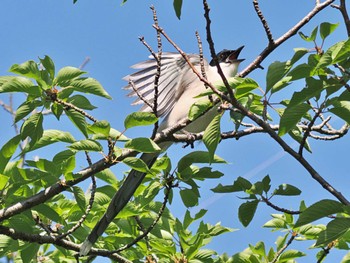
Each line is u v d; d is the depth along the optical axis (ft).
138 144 30.09
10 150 31.14
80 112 30.83
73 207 34.88
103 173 35.63
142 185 36.58
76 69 30.25
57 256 37.55
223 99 28.09
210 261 34.86
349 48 24.93
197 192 34.76
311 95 26.78
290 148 28.71
